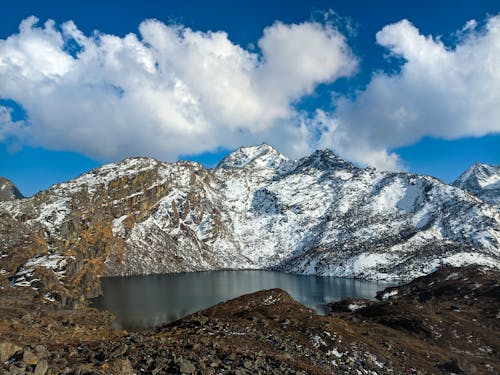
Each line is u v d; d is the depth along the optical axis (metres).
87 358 33.22
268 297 106.25
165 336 56.78
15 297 139.75
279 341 62.81
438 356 78.62
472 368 70.94
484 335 96.94
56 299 152.25
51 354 31.91
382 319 113.25
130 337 48.69
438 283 184.75
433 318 107.25
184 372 31.98
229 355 42.09
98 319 120.88
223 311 97.69
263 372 38.03
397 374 63.69
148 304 166.75
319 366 54.97
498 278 169.00
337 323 85.00
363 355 67.19
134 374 30.55
